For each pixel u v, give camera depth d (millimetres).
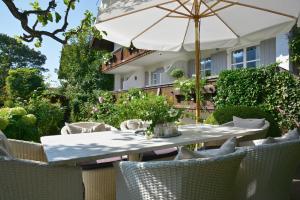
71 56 23109
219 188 1942
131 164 1971
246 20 5344
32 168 2064
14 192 2039
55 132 8422
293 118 6328
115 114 8234
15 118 5176
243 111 5340
